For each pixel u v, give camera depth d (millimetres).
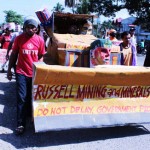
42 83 3799
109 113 4152
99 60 4578
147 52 5566
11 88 6570
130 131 4453
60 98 3938
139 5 29922
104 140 4059
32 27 4102
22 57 4121
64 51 4762
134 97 4344
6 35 9250
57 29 6191
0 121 4500
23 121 4043
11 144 3758
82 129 4371
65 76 3814
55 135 4105
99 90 4121
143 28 32062
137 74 4125
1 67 8648
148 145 3982
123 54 4973
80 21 6457
